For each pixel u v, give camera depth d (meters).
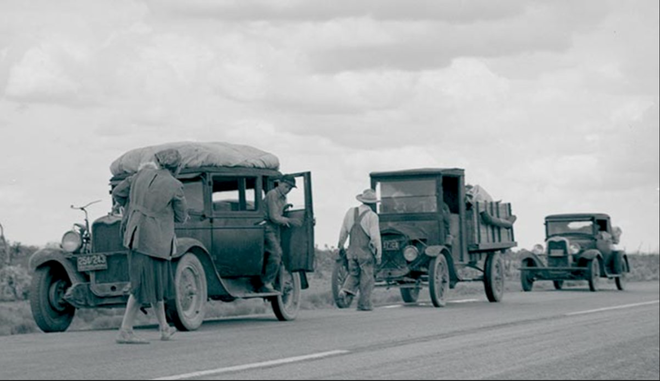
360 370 7.38
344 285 17.56
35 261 12.51
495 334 10.73
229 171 13.23
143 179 10.52
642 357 8.31
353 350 8.93
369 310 16.86
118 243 12.38
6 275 22.03
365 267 17.06
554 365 7.74
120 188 10.73
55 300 12.77
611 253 28.83
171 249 10.52
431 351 8.82
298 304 14.43
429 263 19.00
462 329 11.51
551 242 28.56
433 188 19.70
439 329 11.55
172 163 10.71
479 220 20.39
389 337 10.41
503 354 8.54
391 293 23.59
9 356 8.70
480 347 9.20
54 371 7.45
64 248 12.47
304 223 13.90
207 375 7.09
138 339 10.11
